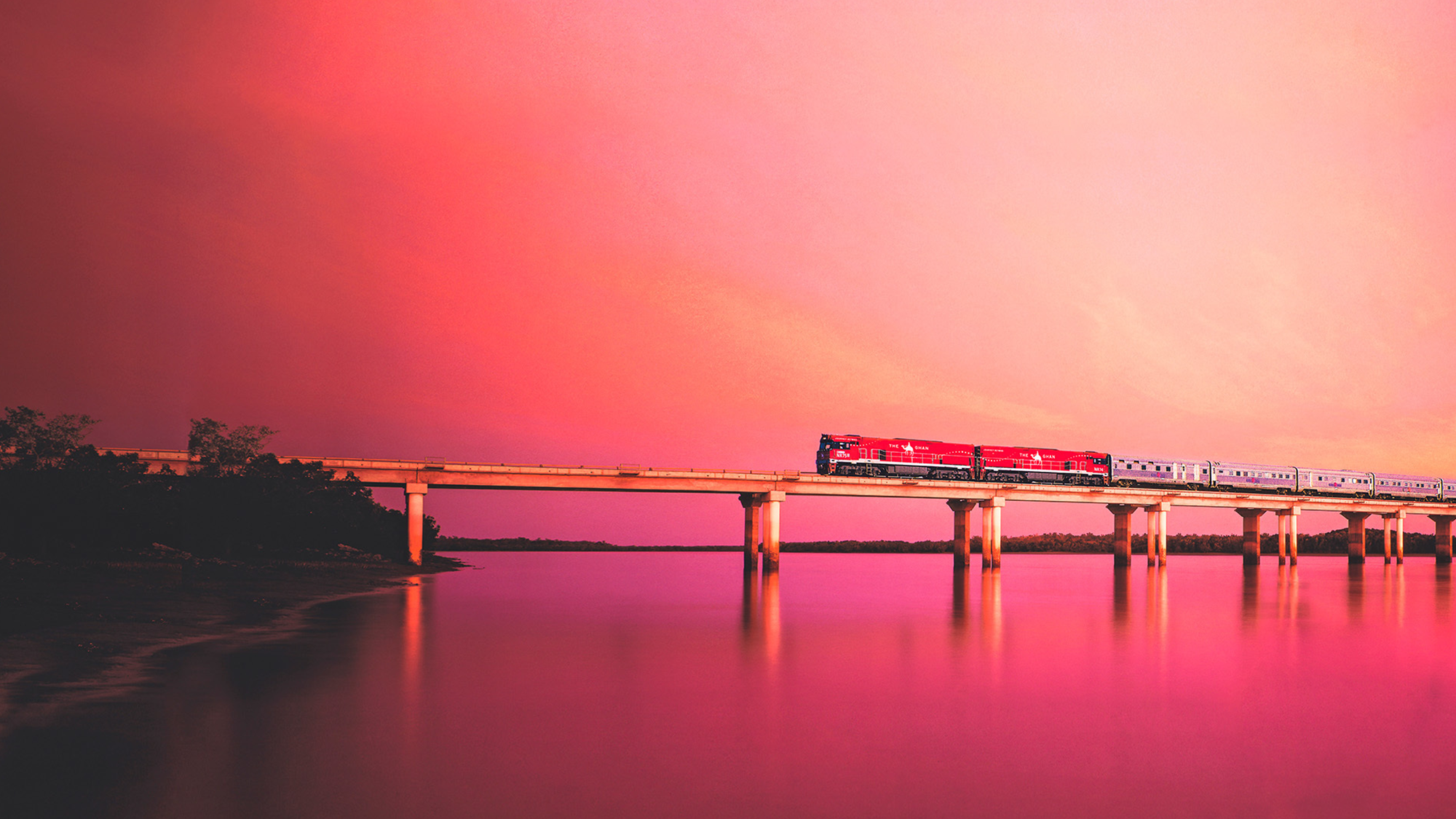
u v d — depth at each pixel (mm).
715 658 45219
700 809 22359
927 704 34406
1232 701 35375
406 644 47719
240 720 29500
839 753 27359
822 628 58875
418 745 27250
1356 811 22891
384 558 133000
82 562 81125
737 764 26016
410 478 112062
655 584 111938
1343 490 168250
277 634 49969
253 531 105375
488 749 26984
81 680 34344
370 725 29422
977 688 37688
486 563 190250
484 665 41781
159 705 31094
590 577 130000
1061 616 68375
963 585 112438
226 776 23750
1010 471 137500
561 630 55844
